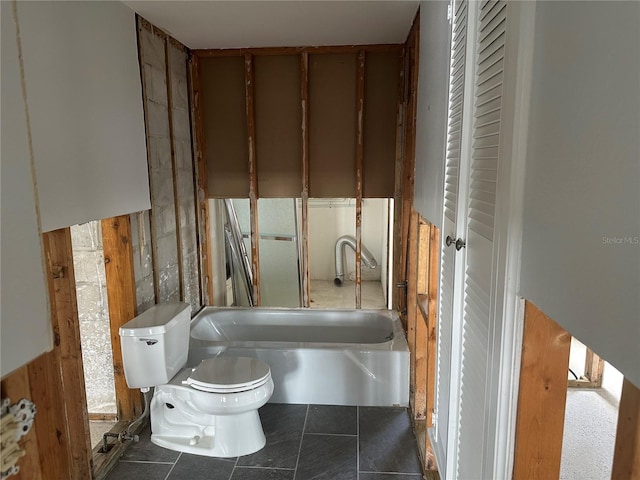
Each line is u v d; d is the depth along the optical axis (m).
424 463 2.25
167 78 3.03
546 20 0.79
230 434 2.42
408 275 2.96
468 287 1.33
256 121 3.56
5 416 0.74
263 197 3.67
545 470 0.97
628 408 0.66
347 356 2.89
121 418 2.68
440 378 1.83
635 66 0.53
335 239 6.30
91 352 2.76
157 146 2.89
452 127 1.52
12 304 0.70
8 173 0.69
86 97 2.04
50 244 1.94
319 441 2.54
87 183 2.04
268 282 4.98
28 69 1.64
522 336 0.93
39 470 1.01
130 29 2.50
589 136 0.64
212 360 2.59
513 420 0.97
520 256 0.91
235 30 2.96
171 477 2.27
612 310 0.58
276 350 2.93
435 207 1.84
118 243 2.53
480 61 1.21
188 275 3.50
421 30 2.36
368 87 3.45
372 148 3.53
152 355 2.38
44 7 1.74
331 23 2.84
